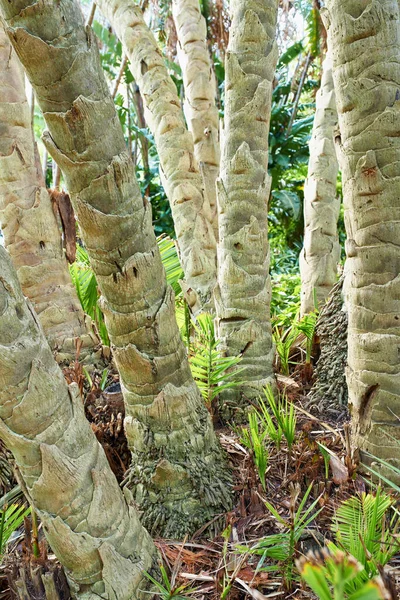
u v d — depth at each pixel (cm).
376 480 135
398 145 121
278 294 347
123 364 127
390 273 126
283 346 208
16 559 121
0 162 179
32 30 100
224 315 177
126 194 114
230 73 165
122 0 235
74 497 94
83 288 226
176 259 246
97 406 167
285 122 559
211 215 237
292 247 595
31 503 99
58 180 285
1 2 100
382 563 103
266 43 164
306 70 543
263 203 171
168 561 122
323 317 194
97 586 99
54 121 106
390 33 118
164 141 228
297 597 108
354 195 128
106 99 109
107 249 117
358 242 130
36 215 182
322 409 183
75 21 103
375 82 120
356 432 140
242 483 142
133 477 139
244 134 166
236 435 169
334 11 124
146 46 230
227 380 177
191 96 255
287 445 159
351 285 135
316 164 235
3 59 178
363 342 133
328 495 138
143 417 132
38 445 89
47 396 89
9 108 178
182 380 132
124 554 101
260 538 125
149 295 122
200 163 257
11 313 85
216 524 133
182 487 134
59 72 103
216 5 487
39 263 185
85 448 95
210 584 116
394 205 123
